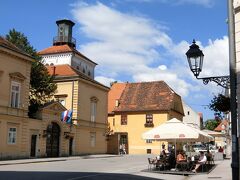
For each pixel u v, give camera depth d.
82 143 52.06
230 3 10.76
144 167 31.58
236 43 13.90
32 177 20.77
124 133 67.12
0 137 36.69
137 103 68.88
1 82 37.50
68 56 67.44
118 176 22.61
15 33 50.31
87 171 26.23
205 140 28.59
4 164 31.81
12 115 38.41
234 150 10.02
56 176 21.70
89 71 73.50
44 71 50.62
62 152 46.97
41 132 42.97
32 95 49.75
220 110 13.01
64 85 51.81
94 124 55.56
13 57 39.34
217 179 21.50
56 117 45.88
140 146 65.81
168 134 25.64
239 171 11.04
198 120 95.94
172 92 69.69
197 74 11.98
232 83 10.36
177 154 28.73
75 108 50.75
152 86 71.81
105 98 59.62
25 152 40.22
